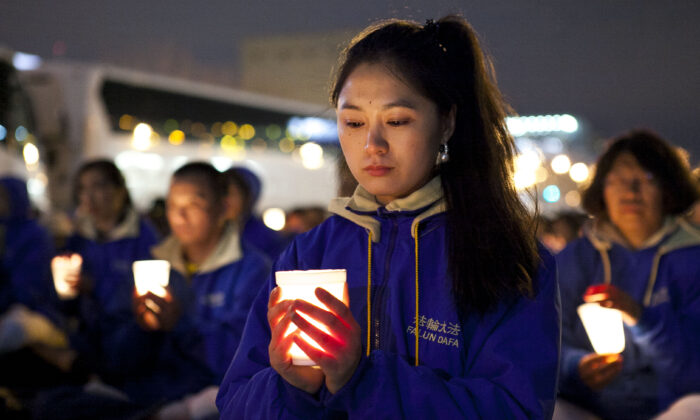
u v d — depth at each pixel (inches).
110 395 130.0
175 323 119.2
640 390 116.6
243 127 970.1
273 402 56.2
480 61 65.0
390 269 63.4
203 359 127.0
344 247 66.7
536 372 55.7
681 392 115.2
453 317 59.7
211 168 136.1
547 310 58.5
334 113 76.1
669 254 122.5
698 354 115.2
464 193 61.2
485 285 58.1
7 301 216.5
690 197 125.0
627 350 118.9
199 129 904.3
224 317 128.8
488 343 57.5
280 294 53.1
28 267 221.3
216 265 132.9
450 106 61.3
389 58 58.7
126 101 813.9
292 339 51.5
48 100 713.0
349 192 74.1
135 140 797.9
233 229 137.3
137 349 126.7
